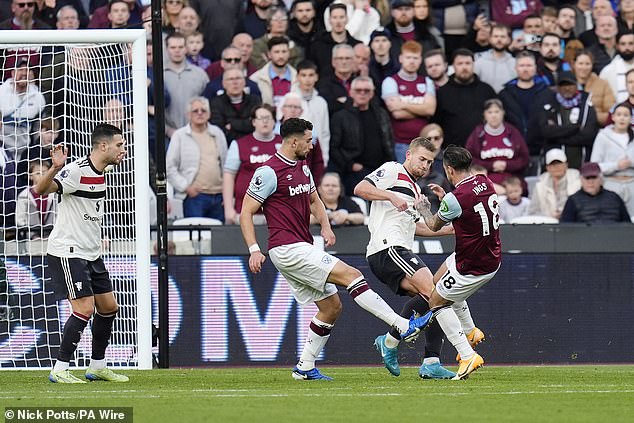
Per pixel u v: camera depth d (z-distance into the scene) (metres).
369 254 30.28
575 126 50.59
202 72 49.62
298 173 28.66
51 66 38.88
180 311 40.50
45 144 40.56
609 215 47.25
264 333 40.84
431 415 20.23
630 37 52.38
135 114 35.97
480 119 50.16
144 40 36.22
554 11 52.81
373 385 27.78
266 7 51.66
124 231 37.41
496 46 51.94
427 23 52.31
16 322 38.12
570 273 42.03
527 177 49.84
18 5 50.22
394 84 49.88
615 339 42.09
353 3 52.50
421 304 29.69
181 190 47.38
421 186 47.00
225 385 28.16
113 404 22.45
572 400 23.53
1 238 39.25
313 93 48.53
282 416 19.98
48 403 22.70
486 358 41.59
